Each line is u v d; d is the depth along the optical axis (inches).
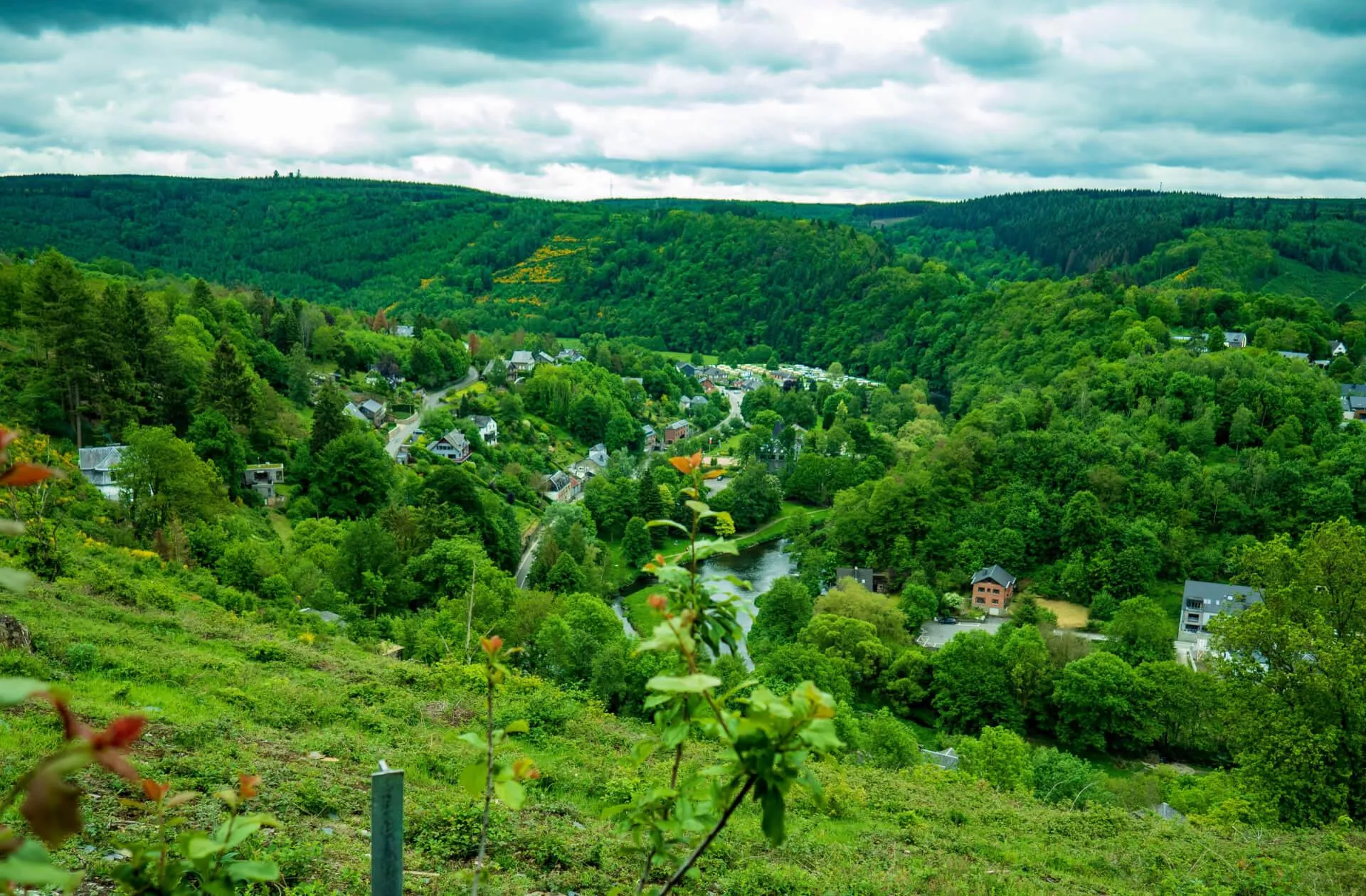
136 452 1850.4
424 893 419.2
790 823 656.4
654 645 168.4
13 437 85.7
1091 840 725.9
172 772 524.1
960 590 3139.8
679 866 226.5
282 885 392.2
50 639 829.8
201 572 1609.3
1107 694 2036.2
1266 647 1030.4
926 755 1796.3
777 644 2524.6
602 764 751.7
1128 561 2965.1
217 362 3127.5
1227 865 629.3
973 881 565.0
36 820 85.5
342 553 2082.9
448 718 868.6
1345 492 3090.6
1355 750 958.4
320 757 639.1
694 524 200.7
